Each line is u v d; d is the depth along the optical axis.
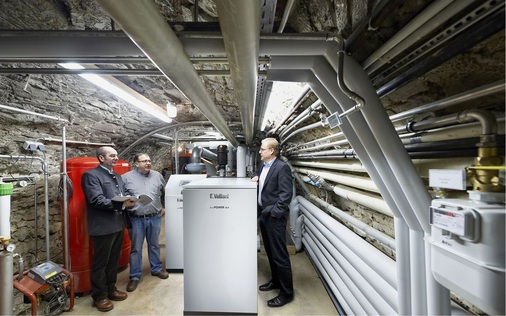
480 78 0.65
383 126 0.76
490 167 0.51
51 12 1.09
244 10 0.45
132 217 2.30
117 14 0.45
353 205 1.77
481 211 0.49
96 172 1.99
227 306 1.62
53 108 2.06
